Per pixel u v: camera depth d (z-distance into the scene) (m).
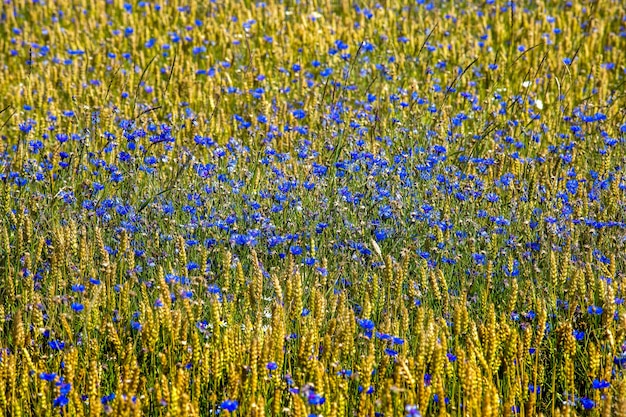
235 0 16.48
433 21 14.72
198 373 5.66
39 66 13.44
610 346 5.93
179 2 16.02
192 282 6.57
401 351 5.95
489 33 14.21
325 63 13.22
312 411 5.29
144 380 5.61
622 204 7.98
